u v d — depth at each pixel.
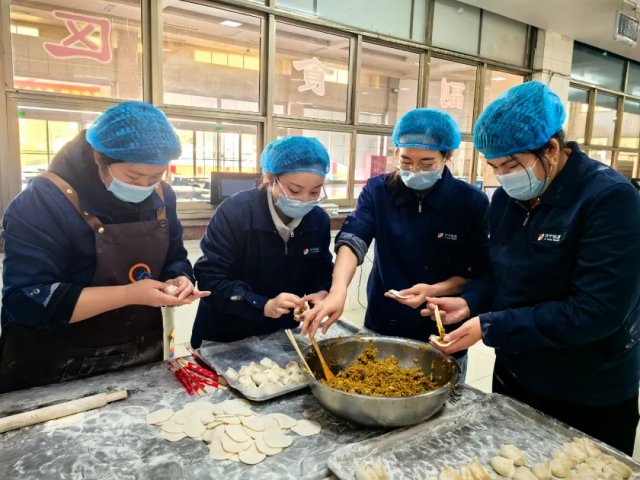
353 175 4.13
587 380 1.08
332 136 3.98
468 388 1.14
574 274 1.00
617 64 6.32
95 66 2.79
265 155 1.34
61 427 0.92
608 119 6.55
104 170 1.09
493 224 1.24
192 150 3.27
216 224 1.43
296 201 1.30
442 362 1.12
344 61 3.92
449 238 1.52
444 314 1.25
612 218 0.94
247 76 3.45
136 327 1.26
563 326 0.96
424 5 4.22
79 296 1.03
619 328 1.03
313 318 1.19
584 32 5.17
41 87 2.65
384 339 1.24
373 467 0.82
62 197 1.08
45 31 2.61
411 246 1.53
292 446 0.90
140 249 1.21
